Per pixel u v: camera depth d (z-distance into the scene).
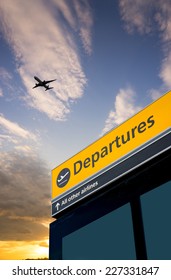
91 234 11.25
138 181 10.55
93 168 12.31
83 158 12.95
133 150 11.00
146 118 11.01
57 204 13.34
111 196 11.27
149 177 10.26
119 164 11.30
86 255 11.01
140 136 10.97
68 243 11.94
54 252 12.28
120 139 11.67
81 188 12.48
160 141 10.20
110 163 11.67
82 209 12.20
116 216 10.68
